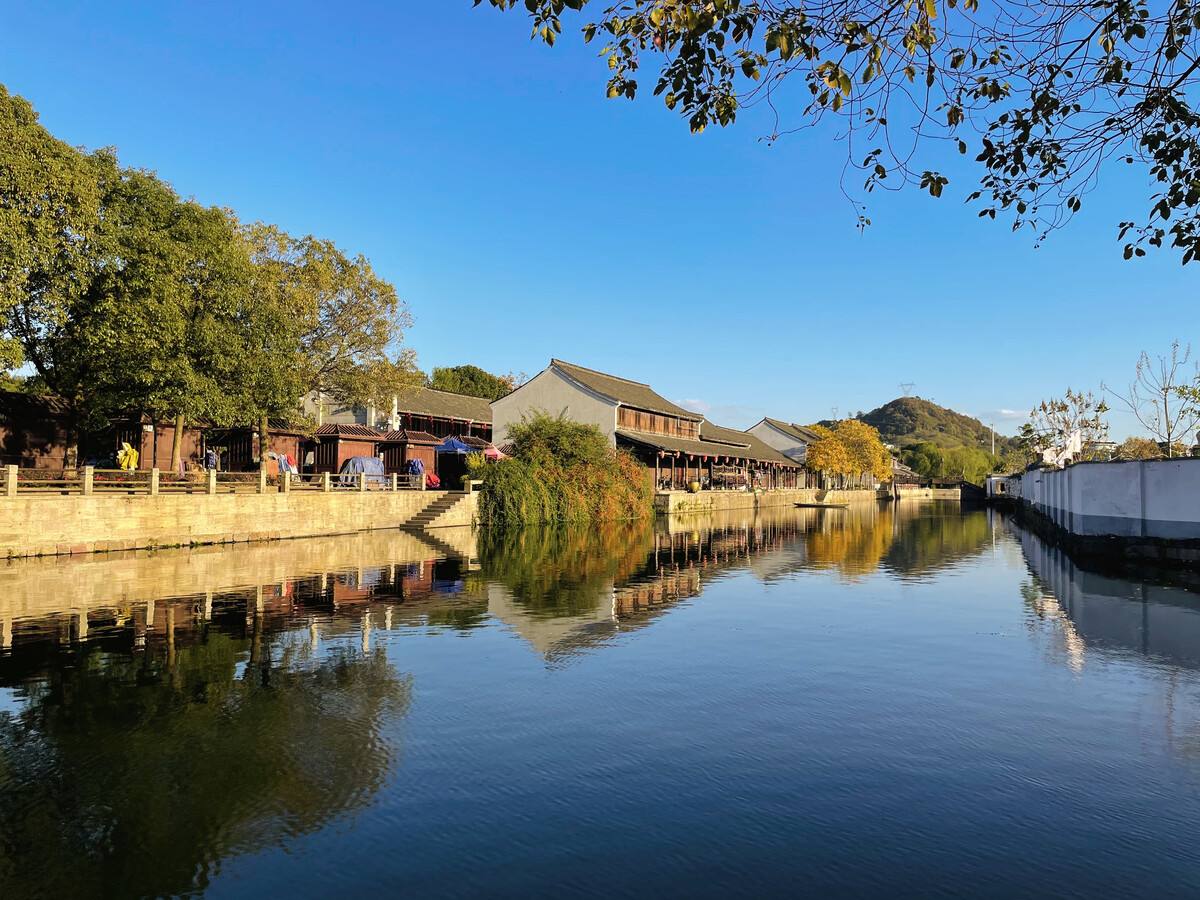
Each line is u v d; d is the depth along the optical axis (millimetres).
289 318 26969
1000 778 6477
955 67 5984
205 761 6746
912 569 21688
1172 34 5559
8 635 11242
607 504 40750
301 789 6191
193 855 5156
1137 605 15258
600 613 13961
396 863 5059
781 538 33562
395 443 41500
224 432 34719
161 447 32250
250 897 4648
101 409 25156
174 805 5902
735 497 61406
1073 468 25547
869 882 4836
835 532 38062
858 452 89250
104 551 21125
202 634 11578
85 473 20750
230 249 24344
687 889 4746
